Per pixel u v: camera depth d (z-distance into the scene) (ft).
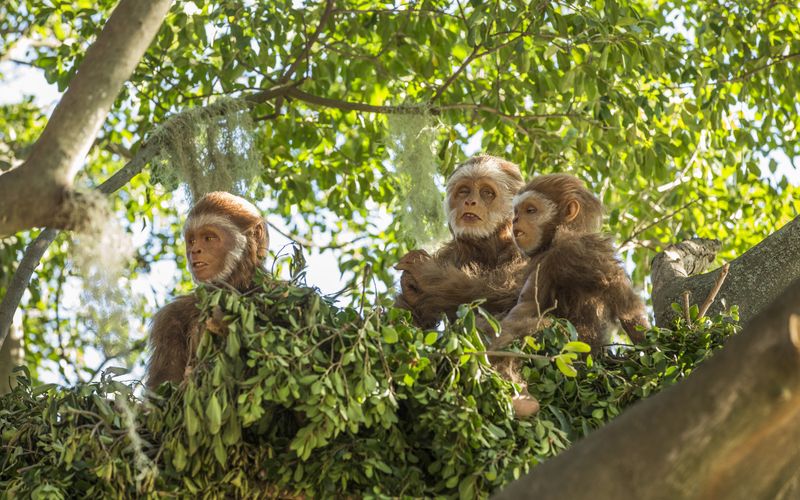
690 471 14.74
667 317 31.50
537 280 26.30
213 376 20.33
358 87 52.01
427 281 30.19
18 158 41.75
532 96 45.19
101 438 21.02
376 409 20.34
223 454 20.44
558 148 45.03
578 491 14.76
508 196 32.32
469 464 20.44
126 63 18.11
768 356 14.48
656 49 42.73
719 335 24.71
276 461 21.26
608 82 43.19
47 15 46.75
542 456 20.83
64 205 17.57
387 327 20.83
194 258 29.48
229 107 37.70
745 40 47.14
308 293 21.91
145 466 20.90
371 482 21.02
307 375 20.13
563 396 23.36
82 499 21.66
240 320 21.17
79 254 19.19
